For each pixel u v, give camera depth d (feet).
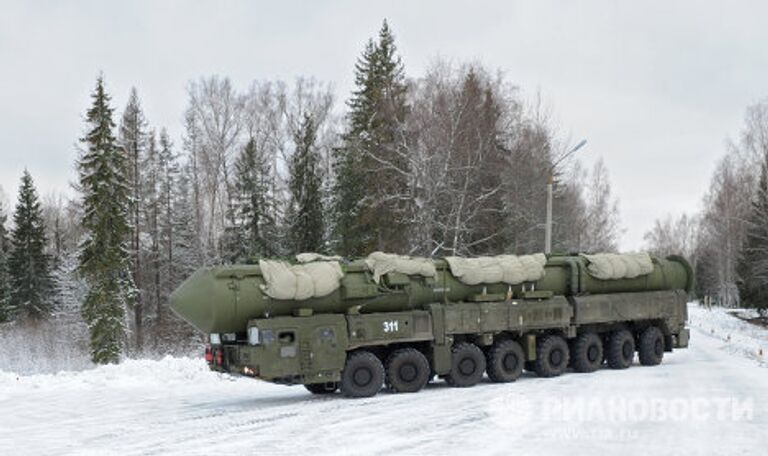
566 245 164.96
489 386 56.08
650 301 68.69
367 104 133.18
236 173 163.84
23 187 206.28
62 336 150.20
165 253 176.04
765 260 176.24
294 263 53.62
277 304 50.62
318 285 51.26
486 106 116.16
